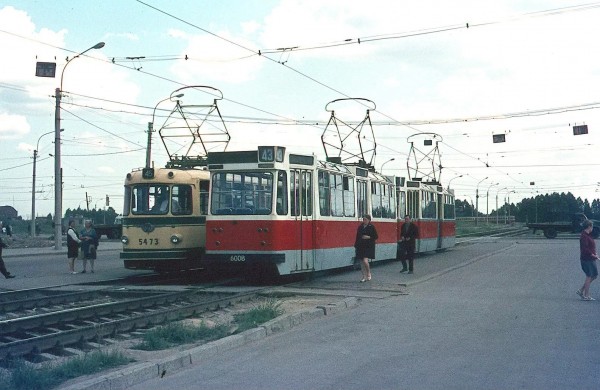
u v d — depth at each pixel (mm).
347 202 24219
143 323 13062
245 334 11273
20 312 15766
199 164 24844
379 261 30172
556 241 51969
